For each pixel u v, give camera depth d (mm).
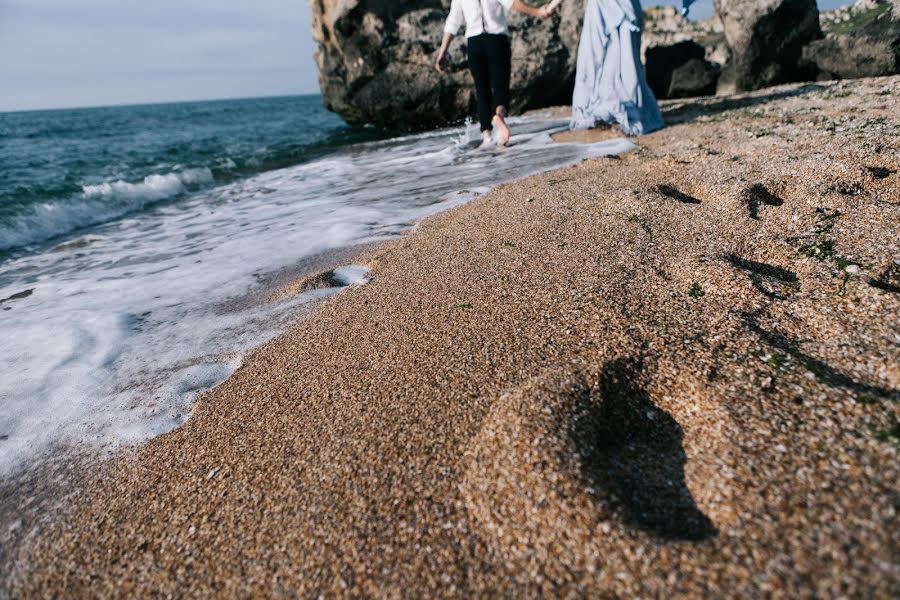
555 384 1981
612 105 6875
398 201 5719
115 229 6379
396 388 2217
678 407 1896
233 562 1638
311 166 9922
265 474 1936
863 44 9594
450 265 3379
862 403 1675
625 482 1648
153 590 1618
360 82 14516
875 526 1281
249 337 3070
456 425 1950
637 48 6703
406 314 2834
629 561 1364
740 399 1813
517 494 1596
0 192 8117
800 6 10203
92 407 2627
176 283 4129
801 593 1200
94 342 3277
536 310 2594
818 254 2641
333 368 2488
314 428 2105
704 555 1338
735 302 2389
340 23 13375
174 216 6820
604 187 4188
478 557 1486
